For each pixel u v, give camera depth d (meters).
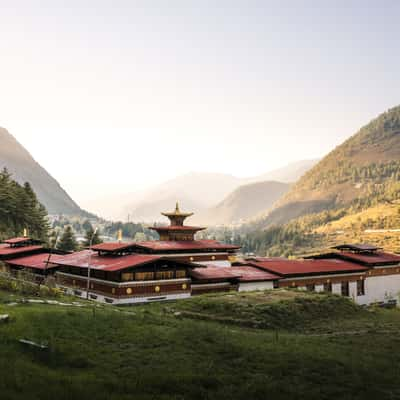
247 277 57.88
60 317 25.03
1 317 22.84
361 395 18.81
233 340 25.20
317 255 81.12
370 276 74.88
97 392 16.11
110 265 49.25
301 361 22.31
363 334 33.19
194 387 17.70
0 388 15.09
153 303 47.00
